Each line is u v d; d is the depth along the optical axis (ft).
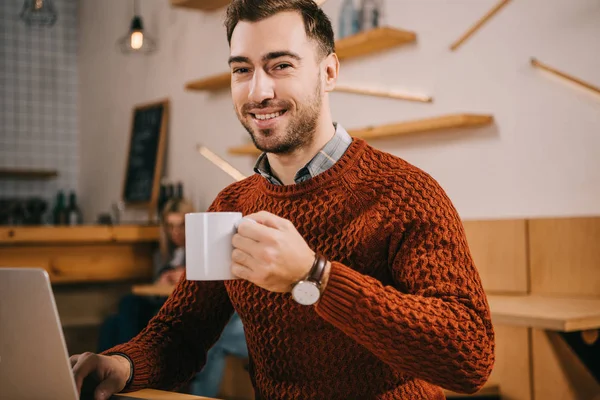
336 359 3.80
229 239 3.24
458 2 9.43
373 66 10.62
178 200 12.76
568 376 6.42
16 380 3.27
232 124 13.35
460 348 3.24
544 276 8.29
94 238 13.21
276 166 4.14
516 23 8.76
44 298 3.06
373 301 3.18
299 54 3.71
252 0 3.72
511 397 6.70
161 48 15.30
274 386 4.03
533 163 8.61
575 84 8.14
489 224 8.80
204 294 4.47
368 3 10.43
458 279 3.48
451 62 9.53
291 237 3.16
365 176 3.90
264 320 3.96
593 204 8.02
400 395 3.82
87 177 17.90
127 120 16.42
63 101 18.15
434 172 9.80
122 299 11.60
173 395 3.86
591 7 8.00
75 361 3.86
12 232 12.26
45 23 17.78
